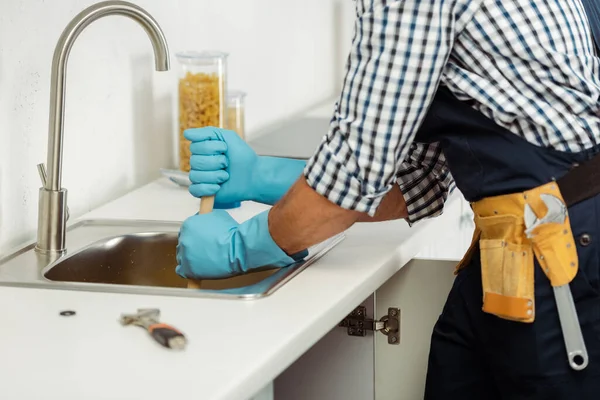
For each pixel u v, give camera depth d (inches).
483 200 58.0
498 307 57.2
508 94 55.1
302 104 127.6
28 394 43.1
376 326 72.1
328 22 134.9
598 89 56.0
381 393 75.0
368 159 55.3
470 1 54.5
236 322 52.4
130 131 86.5
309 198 57.9
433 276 72.1
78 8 77.5
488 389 63.7
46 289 58.5
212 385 44.0
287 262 62.4
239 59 108.0
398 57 53.5
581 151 55.9
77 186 79.0
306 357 74.1
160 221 76.0
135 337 50.2
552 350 57.1
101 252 70.7
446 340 63.9
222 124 88.8
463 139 57.2
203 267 62.9
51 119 65.7
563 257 55.6
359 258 65.3
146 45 88.1
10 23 68.9
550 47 55.1
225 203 74.0
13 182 70.7
